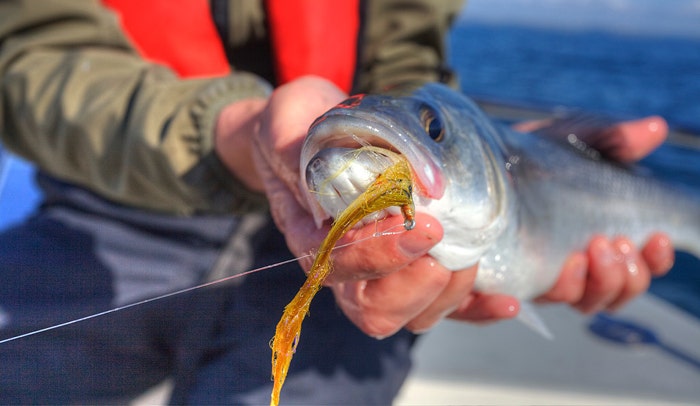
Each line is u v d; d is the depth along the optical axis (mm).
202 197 427
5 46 495
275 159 322
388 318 352
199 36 534
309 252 299
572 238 547
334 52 547
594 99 4426
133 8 525
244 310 501
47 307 473
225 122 400
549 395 605
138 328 493
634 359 687
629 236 630
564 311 808
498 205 393
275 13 534
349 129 270
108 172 446
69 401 474
